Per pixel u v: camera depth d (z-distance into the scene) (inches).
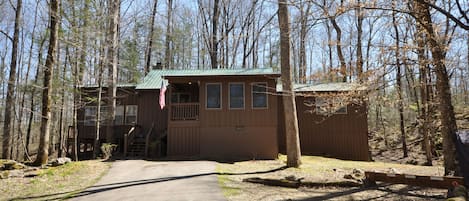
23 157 875.4
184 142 628.7
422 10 279.4
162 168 463.5
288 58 496.7
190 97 737.6
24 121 1019.9
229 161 556.7
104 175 417.4
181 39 1232.2
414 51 303.6
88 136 750.5
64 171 437.4
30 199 299.3
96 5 581.6
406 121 1000.2
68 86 621.3
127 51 838.5
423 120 553.6
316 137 724.0
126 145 637.9
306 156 663.8
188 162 527.8
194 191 315.6
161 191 317.4
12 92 698.8
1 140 881.5
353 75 336.5
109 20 662.5
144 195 301.7
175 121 634.8
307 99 733.3
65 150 828.6
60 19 529.3
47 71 507.5
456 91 635.5
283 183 350.9
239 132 619.5
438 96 348.8
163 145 688.4
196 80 625.9
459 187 255.8
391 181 336.2
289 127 493.7
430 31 284.5
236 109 624.7
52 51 510.0
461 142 286.0
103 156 625.3
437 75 316.5
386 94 362.0
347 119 723.4
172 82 644.1
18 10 717.3
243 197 295.9
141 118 749.9
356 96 337.4
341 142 717.9
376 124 1040.8
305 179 359.9
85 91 758.5
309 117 728.3
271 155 605.9
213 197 291.4
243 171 444.1
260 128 617.9
